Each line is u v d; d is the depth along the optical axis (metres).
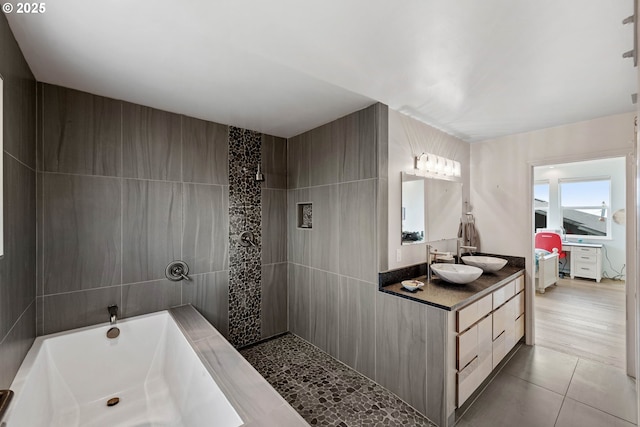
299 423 1.25
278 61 1.73
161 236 2.45
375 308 2.38
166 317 2.39
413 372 2.09
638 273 0.61
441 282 2.53
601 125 2.65
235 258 2.92
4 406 1.27
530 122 2.80
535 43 1.54
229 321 2.88
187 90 2.11
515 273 2.92
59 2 1.21
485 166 3.42
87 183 2.11
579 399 2.17
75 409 1.93
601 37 1.48
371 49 1.61
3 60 1.30
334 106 2.43
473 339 2.15
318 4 1.26
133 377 2.21
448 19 1.36
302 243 3.14
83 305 2.10
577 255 5.92
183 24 1.39
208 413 1.51
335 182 2.74
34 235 1.85
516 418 1.98
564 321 3.71
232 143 2.90
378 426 1.91
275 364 2.67
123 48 1.58
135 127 2.32
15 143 1.49
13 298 1.47
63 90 2.02
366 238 2.46
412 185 2.66
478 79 1.95
